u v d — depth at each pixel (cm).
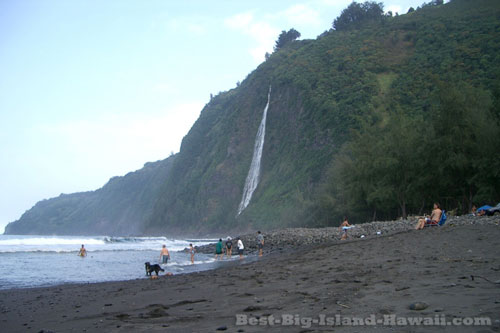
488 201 3888
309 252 2166
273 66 13962
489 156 3809
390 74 10719
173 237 12606
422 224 2186
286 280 1123
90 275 1992
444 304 604
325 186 7150
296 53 13700
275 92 12519
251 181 11606
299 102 11425
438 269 946
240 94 14875
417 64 10375
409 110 8819
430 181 4384
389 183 4816
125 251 4138
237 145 12756
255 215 9931
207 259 2958
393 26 13088
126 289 1316
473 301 603
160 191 16212
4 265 2548
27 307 1036
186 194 13700
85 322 770
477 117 3981
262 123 12481
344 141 9106
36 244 4881
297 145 10612
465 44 9950
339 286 885
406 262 1139
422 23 12412
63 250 3931
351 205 5784
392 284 820
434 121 4228
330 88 11056
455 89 4131
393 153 4703
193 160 15325
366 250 1655
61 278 1872
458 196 4550
